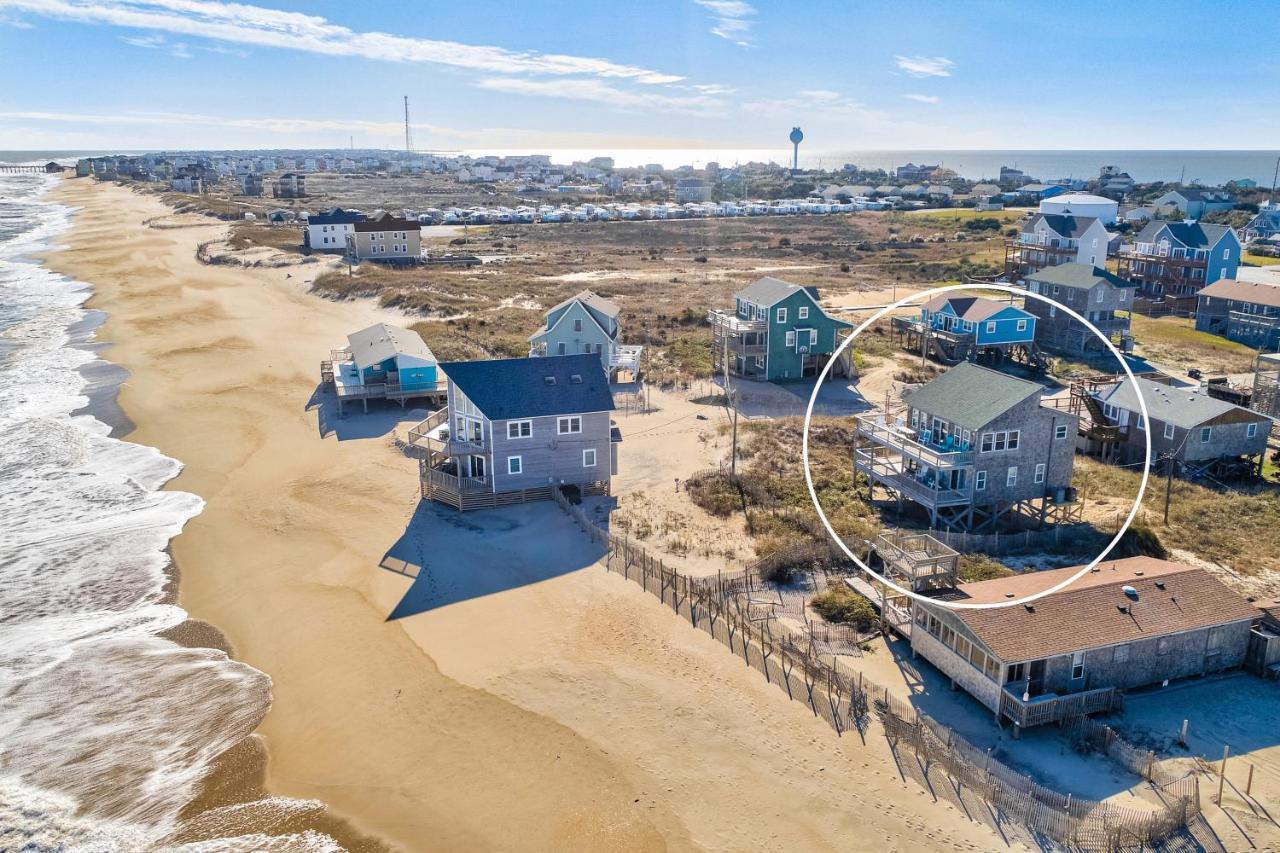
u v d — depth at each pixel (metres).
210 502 48.56
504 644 34.09
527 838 24.92
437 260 137.38
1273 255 140.50
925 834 24.55
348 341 77.69
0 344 84.44
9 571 41.06
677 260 148.25
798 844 24.34
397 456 54.69
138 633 35.97
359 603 37.53
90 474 52.78
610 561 40.59
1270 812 25.22
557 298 108.00
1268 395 60.12
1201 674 32.16
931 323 82.75
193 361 77.31
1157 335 91.75
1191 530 44.84
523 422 46.47
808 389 71.19
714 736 28.69
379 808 26.25
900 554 34.59
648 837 24.73
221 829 25.61
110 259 137.00
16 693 32.00
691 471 52.50
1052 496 45.56
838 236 181.38
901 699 30.75
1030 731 29.17
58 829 25.66
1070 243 107.62
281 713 30.78
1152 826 23.84
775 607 36.72
